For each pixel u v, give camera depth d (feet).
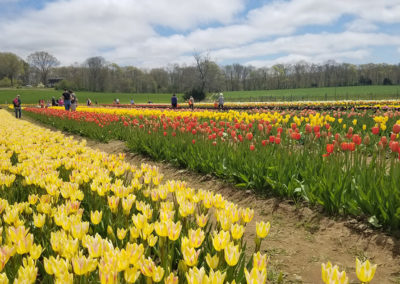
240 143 24.82
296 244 14.24
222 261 7.91
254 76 412.57
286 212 17.37
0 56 417.90
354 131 37.47
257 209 18.39
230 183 22.45
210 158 24.68
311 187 17.22
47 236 10.05
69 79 448.65
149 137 33.42
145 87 414.62
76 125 57.26
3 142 27.78
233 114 51.75
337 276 5.68
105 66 421.18
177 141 29.68
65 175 17.51
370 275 5.86
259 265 6.93
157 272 6.64
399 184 14.62
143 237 8.69
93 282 7.64
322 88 379.14
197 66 266.98
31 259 6.98
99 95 358.43
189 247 7.48
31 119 96.63
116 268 6.51
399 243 13.15
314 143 23.63
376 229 14.30
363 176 15.99
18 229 7.48
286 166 19.51
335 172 16.83
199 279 5.86
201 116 54.03
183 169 27.07
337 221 15.53
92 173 14.49
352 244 13.83
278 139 21.62
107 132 45.60
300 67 407.85
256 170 20.71
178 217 11.02
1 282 6.61
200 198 11.19
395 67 370.32
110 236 9.62
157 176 13.44
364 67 390.01
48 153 21.81
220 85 299.58
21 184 15.44
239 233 8.36
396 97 201.77
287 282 11.41
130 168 17.01
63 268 6.60
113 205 10.73
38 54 423.23
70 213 10.46
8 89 401.29
